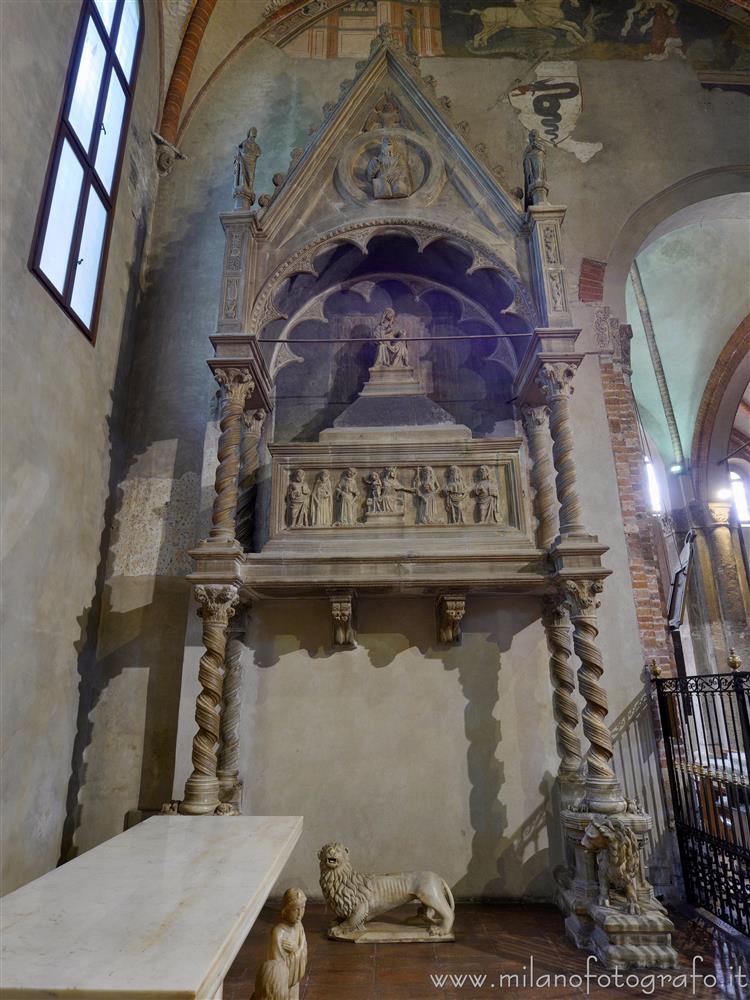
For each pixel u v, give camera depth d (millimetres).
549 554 5391
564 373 5707
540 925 4926
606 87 8391
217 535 5352
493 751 5840
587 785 4801
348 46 8734
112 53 6676
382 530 5781
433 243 6723
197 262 7660
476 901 5469
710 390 14039
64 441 5559
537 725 5906
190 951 1865
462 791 5742
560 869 5355
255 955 4426
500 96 8359
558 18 8766
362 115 7031
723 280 12953
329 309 7398
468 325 7297
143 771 6004
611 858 4445
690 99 8312
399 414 6348
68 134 5613
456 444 6055
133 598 6434
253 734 5895
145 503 6734
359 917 4668
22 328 4805
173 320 7418
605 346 7156
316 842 5641
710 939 4633
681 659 7543
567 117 8234
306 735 5895
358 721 5918
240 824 3533
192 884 2492
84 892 2391
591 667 4965
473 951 4441
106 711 6148
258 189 7895
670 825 5680
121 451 6867
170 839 3215
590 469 6645
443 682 6016
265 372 6355
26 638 4930
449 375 7129
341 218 6586
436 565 5473
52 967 1759
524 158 6816
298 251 6406
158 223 7863
